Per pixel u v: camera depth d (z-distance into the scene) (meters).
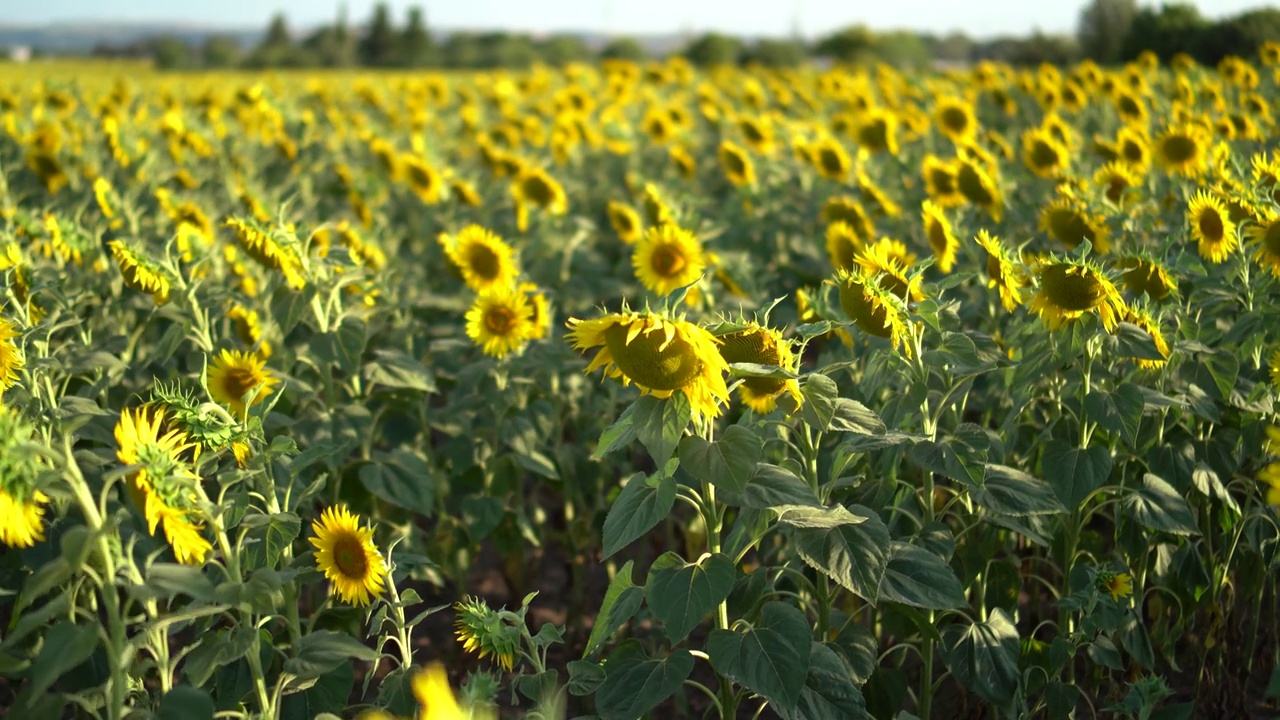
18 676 2.82
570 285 7.88
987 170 7.66
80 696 2.58
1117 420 3.63
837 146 9.06
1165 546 4.30
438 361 6.46
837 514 3.08
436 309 7.61
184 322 4.54
